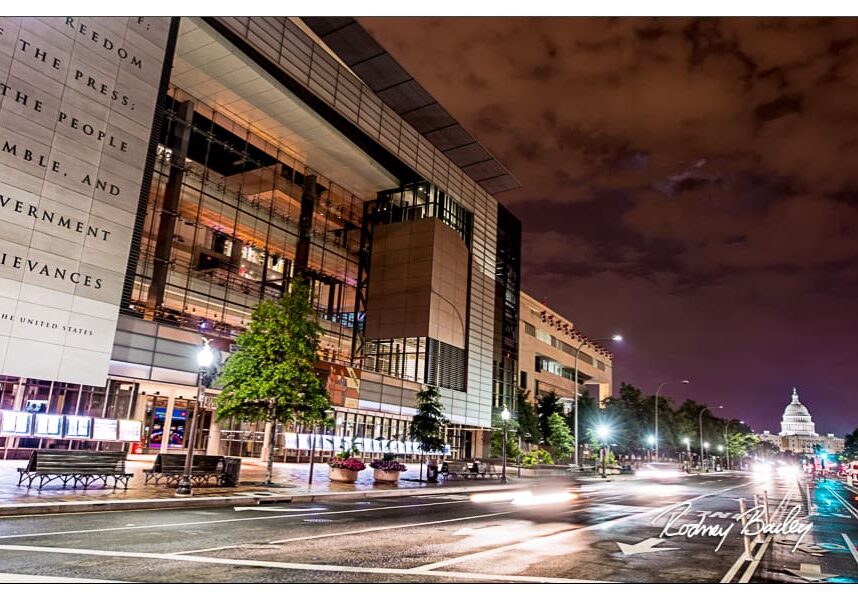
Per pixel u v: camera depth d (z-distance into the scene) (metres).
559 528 14.62
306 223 49.12
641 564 10.05
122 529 11.43
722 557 11.16
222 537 11.06
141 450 30.97
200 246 40.34
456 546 11.28
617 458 88.81
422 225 52.78
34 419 24.81
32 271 25.17
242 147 44.34
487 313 60.69
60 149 26.55
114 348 28.23
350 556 9.75
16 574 7.40
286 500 18.84
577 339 106.56
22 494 14.65
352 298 54.31
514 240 69.94
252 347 22.72
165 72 31.69
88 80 27.89
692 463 108.12
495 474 40.66
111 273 28.06
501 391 63.50
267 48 38.88
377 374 45.25
